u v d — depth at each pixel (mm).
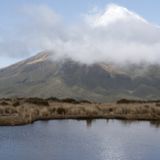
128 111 109000
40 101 124375
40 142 60906
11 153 52219
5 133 68250
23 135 66812
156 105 116812
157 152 54938
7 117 84438
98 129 79000
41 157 50344
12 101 122688
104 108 111750
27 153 52500
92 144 60562
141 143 62125
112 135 70125
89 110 107125
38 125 82062
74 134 70562
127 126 85062
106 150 55812
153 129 79812
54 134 69688
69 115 102562
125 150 56188
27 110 96125
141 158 51094
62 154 52438
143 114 106375
